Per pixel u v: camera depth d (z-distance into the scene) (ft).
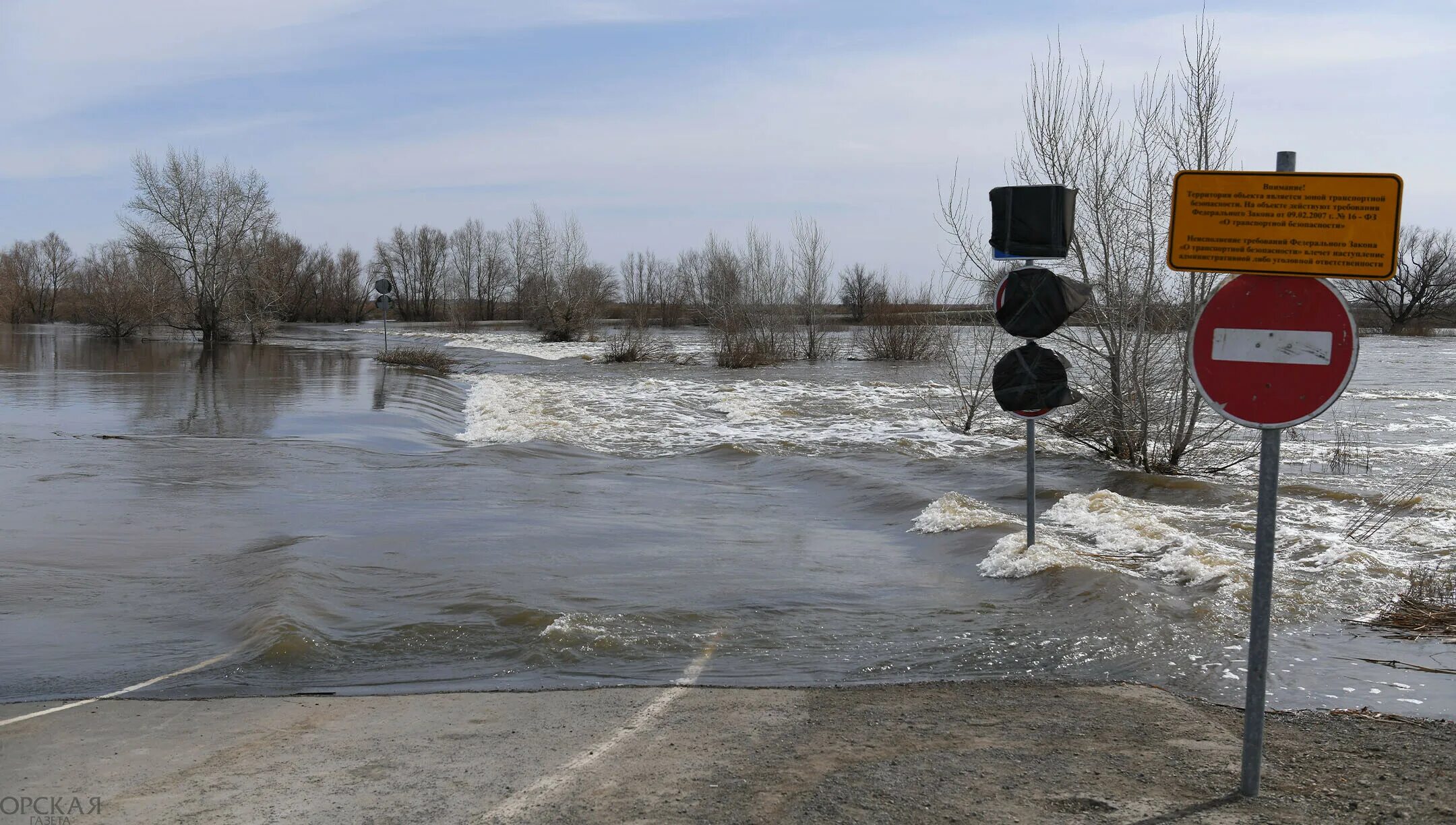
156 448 52.80
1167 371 49.85
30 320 312.71
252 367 117.29
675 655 21.17
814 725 16.40
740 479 46.03
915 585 27.07
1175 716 16.81
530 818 12.51
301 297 337.31
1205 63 47.29
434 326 302.25
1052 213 25.12
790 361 142.41
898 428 67.56
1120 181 49.42
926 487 44.29
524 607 24.17
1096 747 15.06
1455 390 98.58
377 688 19.10
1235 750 14.93
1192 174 12.30
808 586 26.89
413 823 12.47
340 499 39.68
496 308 358.84
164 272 178.60
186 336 196.65
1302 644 21.75
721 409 79.15
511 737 15.88
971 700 17.93
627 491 42.52
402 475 45.88
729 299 145.69
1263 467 12.48
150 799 13.32
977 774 13.80
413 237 366.22
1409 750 14.93
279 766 14.57
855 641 22.15
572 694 18.43
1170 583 27.07
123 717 17.01
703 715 17.06
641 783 13.70
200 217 173.27
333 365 122.72
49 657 20.86
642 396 88.63
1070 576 26.30
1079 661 20.65
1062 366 27.04
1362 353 173.37
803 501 40.68
